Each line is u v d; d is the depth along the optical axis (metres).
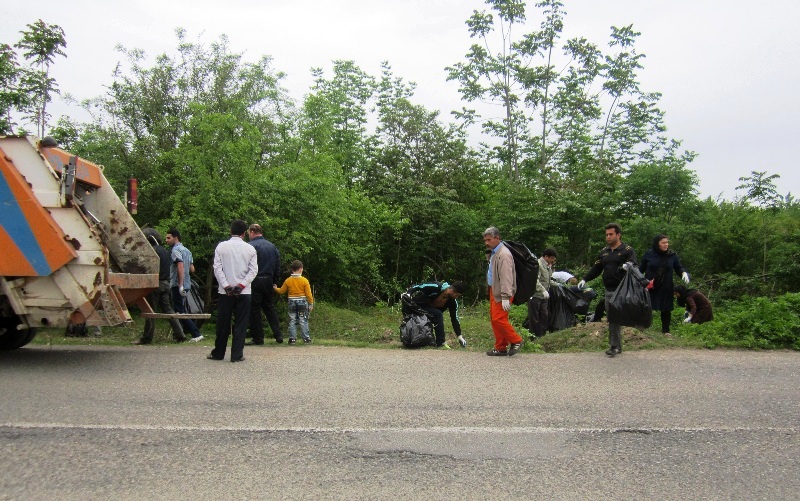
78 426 5.44
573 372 7.84
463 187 26.05
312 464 4.71
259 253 10.94
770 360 8.76
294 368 8.02
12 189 7.83
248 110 20.53
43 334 11.26
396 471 4.61
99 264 7.96
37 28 14.61
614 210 21.03
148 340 10.54
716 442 5.27
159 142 18.08
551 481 4.47
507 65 26.19
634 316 8.81
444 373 7.76
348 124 26.98
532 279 9.16
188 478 4.43
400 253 23.66
